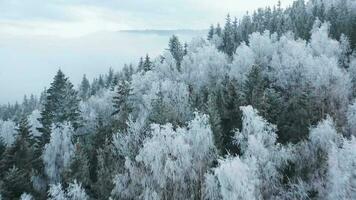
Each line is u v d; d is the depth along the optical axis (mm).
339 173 21328
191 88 51594
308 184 26344
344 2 124250
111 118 55656
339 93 39531
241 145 29844
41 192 37219
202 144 29094
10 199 33156
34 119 68625
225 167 23391
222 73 58406
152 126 28953
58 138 41844
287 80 47000
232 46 114062
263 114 36250
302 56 47594
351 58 58812
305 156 28656
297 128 34562
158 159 27328
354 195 20672
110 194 32188
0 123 68500
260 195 24656
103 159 35000
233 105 38969
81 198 30547
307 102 38844
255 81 43562
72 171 35812
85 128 57719
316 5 128625
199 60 66250
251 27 121812
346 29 82188
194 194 27359
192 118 41844
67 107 58156
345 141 22203
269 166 26672
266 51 60219
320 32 61469
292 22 111938
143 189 28125
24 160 39188
